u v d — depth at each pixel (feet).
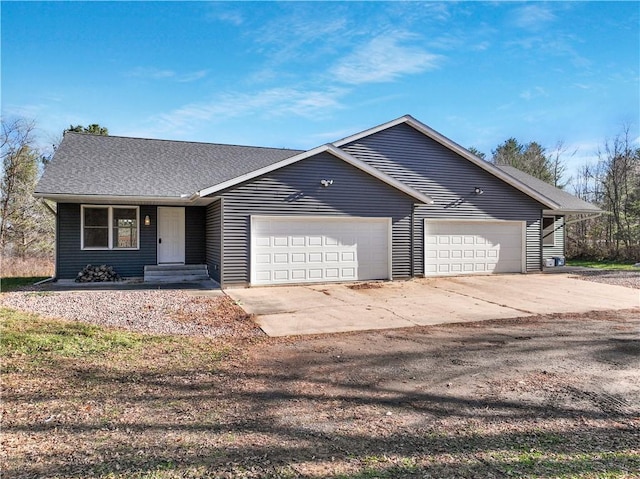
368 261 44.04
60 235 42.75
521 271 52.16
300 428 10.87
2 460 8.90
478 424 11.23
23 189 75.82
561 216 63.87
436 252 48.19
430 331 23.38
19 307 26.78
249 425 11.01
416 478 8.42
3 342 17.39
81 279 42.09
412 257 45.83
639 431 10.87
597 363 17.11
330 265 42.39
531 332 23.07
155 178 43.47
